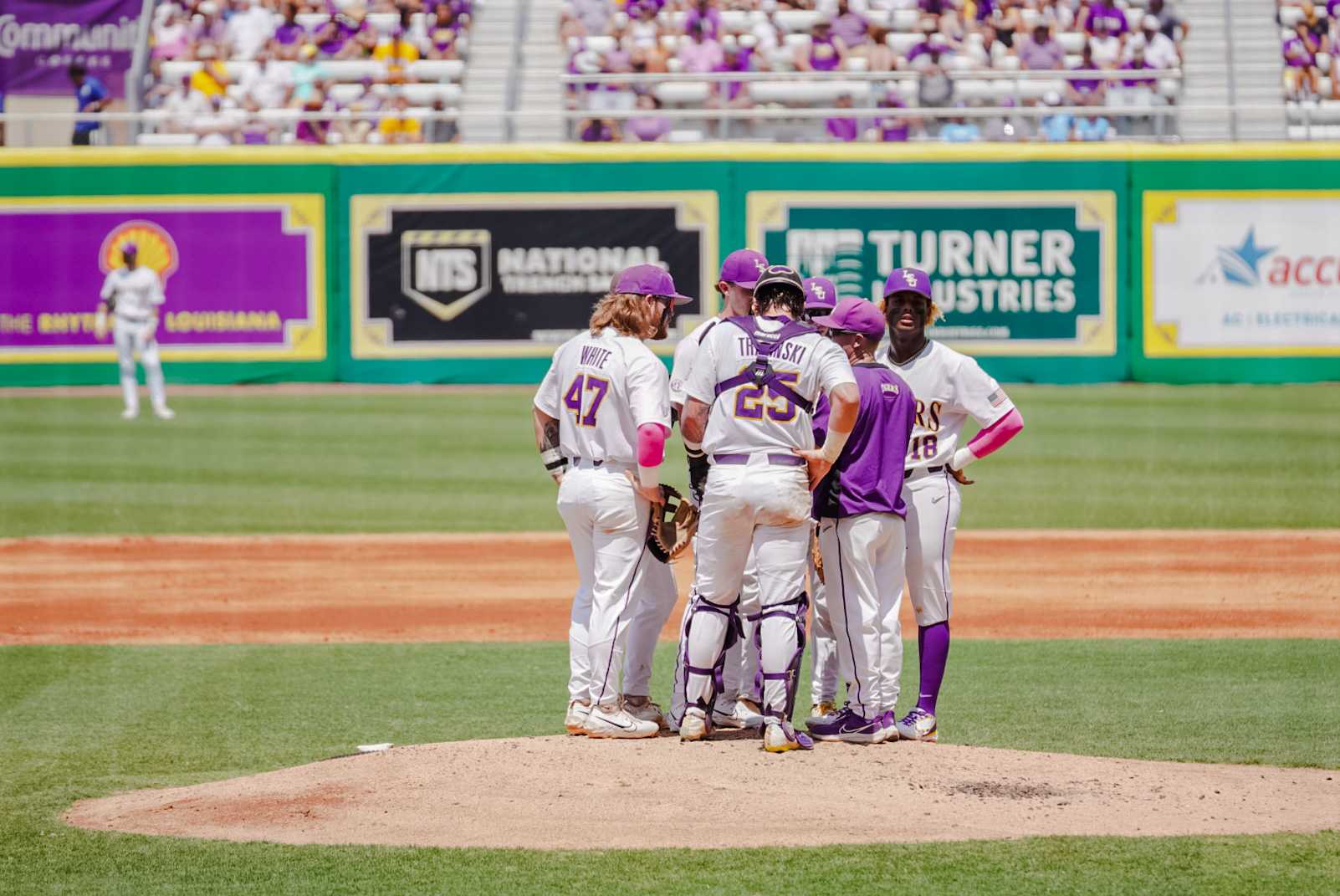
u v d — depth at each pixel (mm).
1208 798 23250
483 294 78938
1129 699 31969
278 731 29562
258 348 79438
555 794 22891
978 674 34656
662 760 24234
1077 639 39000
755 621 25938
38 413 79438
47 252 79312
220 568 50156
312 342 79438
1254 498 61844
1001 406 25422
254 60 89875
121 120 81500
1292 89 88312
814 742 25438
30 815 23453
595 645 25078
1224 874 19750
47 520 58406
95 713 31297
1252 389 85750
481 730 29484
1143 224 77750
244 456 70375
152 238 79188
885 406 24375
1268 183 77312
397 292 79125
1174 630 40062
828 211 78250
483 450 71750
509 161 78500
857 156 78000
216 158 78562
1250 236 77500
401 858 20594
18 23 84312
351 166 78688
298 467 68188
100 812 23625
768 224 78375
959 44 88875
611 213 78562
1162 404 81500
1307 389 85500
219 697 32781
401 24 90562
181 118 78688
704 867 19984
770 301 24172
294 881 19859
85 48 85000
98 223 79125
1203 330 78000
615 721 25422
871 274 78500
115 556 52125
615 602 25031
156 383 77875
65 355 79875
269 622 41969
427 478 66375
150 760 27359
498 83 90312
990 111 76875
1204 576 48031
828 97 88000
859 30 89375
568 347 25250
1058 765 24891
